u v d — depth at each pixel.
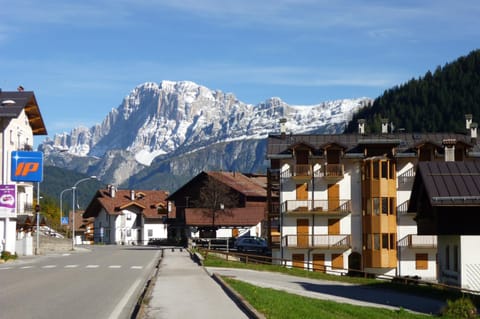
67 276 37.41
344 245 68.62
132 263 51.94
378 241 67.19
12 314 19.95
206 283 31.78
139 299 24.27
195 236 104.69
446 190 35.19
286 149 71.69
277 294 26.91
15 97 69.88
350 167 69.94
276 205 73.06
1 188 63.72
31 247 68.62
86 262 53.53
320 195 70.06
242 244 78.38
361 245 69.06
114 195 146.75
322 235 69.00
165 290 27.80
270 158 71.06
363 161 68.88
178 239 110.94
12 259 57.78
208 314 19.88
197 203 108.19
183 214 111.38
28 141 74.69
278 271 50.41
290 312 20.25
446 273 39.78
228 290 27.31
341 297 32.91
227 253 60.25
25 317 19.28
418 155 68.19
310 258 69.31
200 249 67.06
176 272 40.62
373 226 67.31
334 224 69.75
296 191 70.44
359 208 69.50
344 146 69.19
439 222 36.31
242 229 106.12
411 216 67.88
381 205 67.31
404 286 39.34
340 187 69.94
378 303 30.67
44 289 28.77
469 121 74.75
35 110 74.19
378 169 67.56
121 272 41.25
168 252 72.62
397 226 67.81
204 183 111.31
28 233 76.62
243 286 29.00
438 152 68.19
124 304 23.02
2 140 67.00
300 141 70.44
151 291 27.20
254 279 39.69
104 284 31.75
